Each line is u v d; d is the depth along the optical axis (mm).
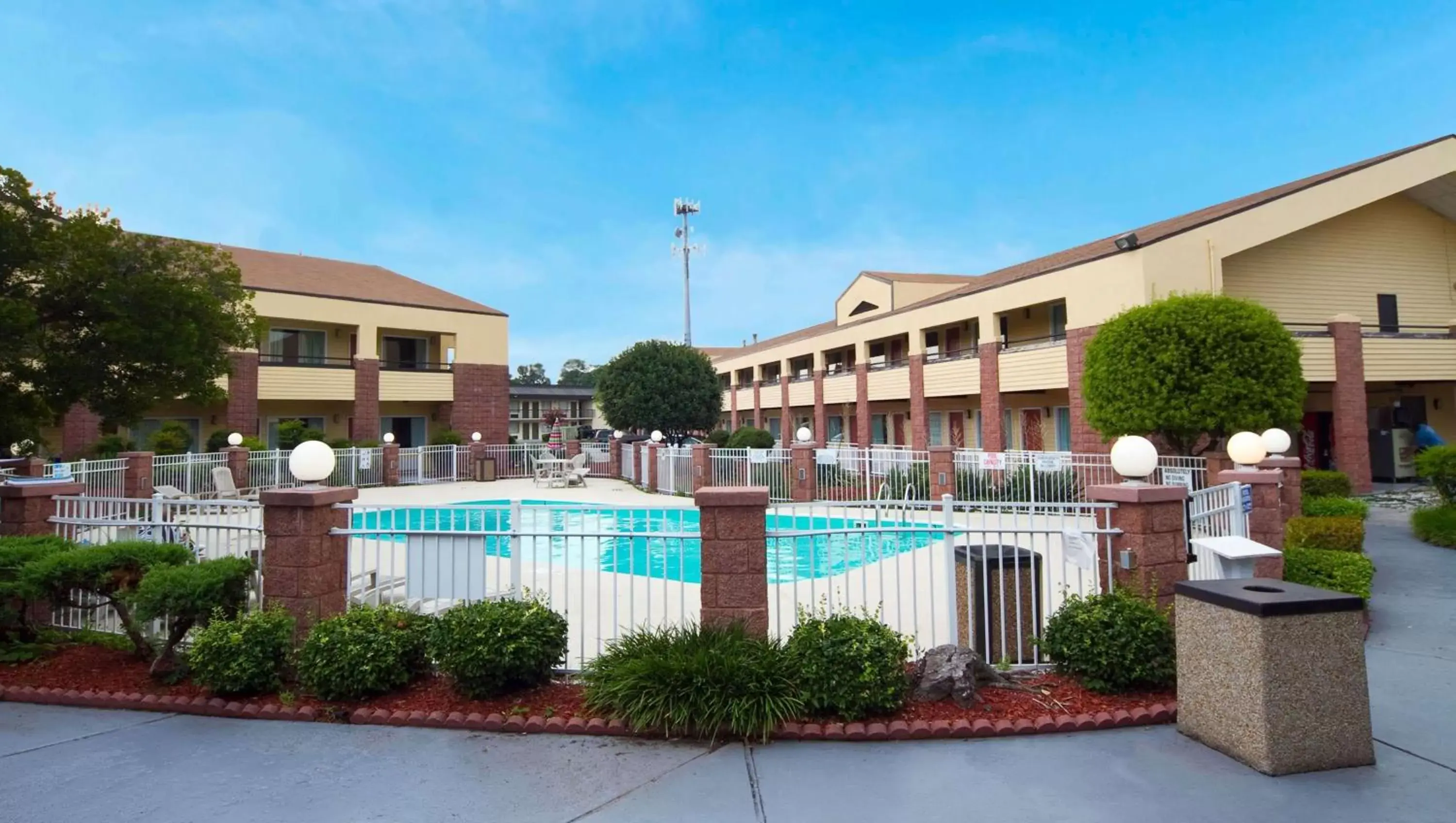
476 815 3805
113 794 4059
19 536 7051
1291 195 18562
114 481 16391
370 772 4305
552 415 42562
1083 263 19406
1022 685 5293
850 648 4883
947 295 28609
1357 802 3754
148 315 12898
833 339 33375
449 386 30969
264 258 31172
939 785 4043
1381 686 5398
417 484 26672
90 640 6656
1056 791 3936
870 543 11719
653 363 32906
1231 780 4012
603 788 4086
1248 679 4176
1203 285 17891
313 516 5918
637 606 8516
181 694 5473
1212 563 7031
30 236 11656
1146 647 5074
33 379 11914
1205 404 13773
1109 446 15961
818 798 3926
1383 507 15555
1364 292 21031
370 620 5535
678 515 18094
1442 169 19516
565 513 6410
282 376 26562
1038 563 5988
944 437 29016
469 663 5105
